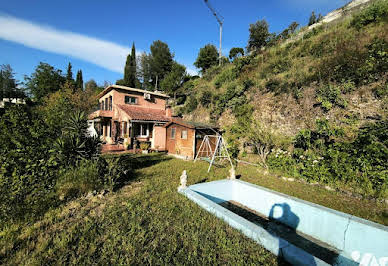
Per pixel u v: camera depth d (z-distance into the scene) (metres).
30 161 4.57
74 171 5.12
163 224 3.39
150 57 39.56
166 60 39.06
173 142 13.79
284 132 11.21
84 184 4.88
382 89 8.13
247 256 2.54
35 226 3.31
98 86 40.16
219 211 3.61
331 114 9.45
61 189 4.58
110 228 3.24
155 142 14.74
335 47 12.27
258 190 5.02
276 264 2.33
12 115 4.84
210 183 5.34
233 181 5.82
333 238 3.41
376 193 5.20
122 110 15.03
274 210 4.55
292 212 4.16
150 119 14.52
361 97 8.73
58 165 5.17
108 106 18.58
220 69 25.06
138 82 40.22
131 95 18.05
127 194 5.05
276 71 14.98
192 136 12.26
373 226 2.92
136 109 16.83
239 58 21.06
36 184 4.54
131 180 6.43
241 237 2.95
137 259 2.48
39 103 26.06
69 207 4.12
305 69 12.70
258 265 2.35
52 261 2.46
